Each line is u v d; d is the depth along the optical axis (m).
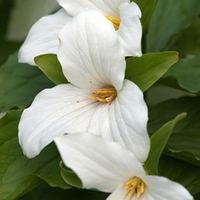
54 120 0.50
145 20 0.52
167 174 0.51
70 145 0.45
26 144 0.49
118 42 0.48
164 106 0.56
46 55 0.51
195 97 0.57
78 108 0.51
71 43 0.49
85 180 0.45
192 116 0.55
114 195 0.47
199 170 0.51
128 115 0.47
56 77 0.52
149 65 0.48
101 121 0.49
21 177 0.52
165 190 0.45
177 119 0.44
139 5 0.51
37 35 0.55
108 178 0.46
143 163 0.46
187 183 0.50
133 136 0.46
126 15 0.49
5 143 0.53
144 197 0.47
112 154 0.45
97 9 0.54
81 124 0.49
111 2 0.53
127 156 0.45
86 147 0.45
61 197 0.54
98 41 0.49
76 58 0.50
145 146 0.45
